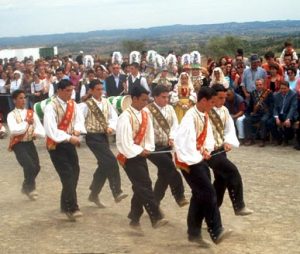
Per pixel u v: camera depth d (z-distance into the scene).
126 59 20.23
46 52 43.91
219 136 6.73
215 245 6.31
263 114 12.48
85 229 7.11
